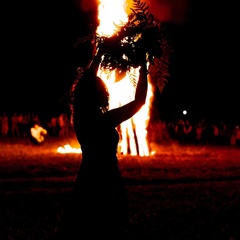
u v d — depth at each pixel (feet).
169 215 32.30
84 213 12.87
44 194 40.86
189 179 52.90
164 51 14.44
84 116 13.25
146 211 33.37
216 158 76.07
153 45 13.98
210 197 40.01
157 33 14.16
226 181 52.03
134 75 14.11
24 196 39.88
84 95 13.37
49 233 26.45
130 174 55.26
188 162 68.80
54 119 122.72
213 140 117.39
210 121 153.69
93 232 12.76
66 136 122.62
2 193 41.55
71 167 61.11
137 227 28.40
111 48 14.01
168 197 40.01
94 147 13.05
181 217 31.76
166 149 93.97
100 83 13.56
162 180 51.83
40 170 57.72
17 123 118.93
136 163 65.51
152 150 89.56
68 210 13.20
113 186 13.01
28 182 48.91
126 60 13.89
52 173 56.39
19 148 88.79
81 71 14.61
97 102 13.34
